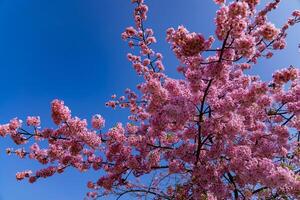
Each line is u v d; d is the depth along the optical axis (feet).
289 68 24.32
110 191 34.30
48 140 29.32
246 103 26.12
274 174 24.81
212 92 26.96
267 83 25.57
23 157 32.19
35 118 29.07
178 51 26.02
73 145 28.50
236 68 37.40
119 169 31.04
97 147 28.09
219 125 26.76
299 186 24.66
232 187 29.91
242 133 29.32
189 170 30.19
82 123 27.20
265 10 39.42
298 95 30.45
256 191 31.65
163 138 32.27
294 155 32.73
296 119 31.99
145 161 31.14
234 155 27.81
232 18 20.77
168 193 33.78
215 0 22.03
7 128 28.14
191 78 25.30
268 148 29.66
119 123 31.01
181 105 25.55
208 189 28.84
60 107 26.48
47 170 32.94
